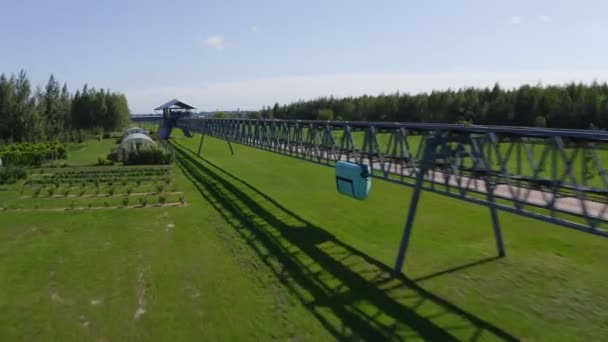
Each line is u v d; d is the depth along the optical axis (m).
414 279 10.14
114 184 22.02
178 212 16.30
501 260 11.30
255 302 8.87
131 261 11.13
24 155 29.97
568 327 8.02
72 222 14.90
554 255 11.62
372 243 12.70
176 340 7.46
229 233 13.57
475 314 8.52
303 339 7.51
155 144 32.25
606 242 12.57
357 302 8.96
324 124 14.79
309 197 19.09
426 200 18.25
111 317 8.26
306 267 10.79
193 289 9.47
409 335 7.72
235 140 27.39
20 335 7.65
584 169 7.18
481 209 16.61
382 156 11.74
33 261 11.16
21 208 16.98
